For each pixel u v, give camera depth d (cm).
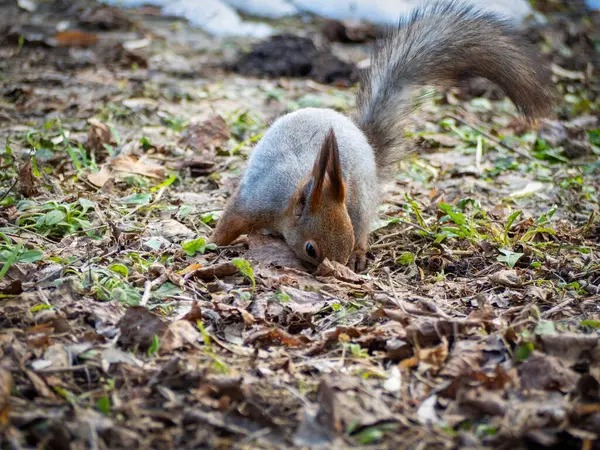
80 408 478
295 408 495
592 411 477
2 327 568
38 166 969
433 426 478
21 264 680
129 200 881
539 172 1086
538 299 671
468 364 543
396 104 978
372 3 2008
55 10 1853
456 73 1000
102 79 1384
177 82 1418
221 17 1895
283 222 799
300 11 1986
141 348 560
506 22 993
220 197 945
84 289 642
